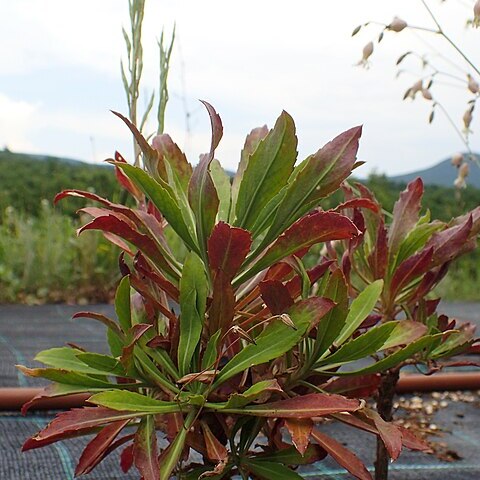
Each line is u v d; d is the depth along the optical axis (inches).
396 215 19.9
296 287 15.2
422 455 29.5
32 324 67.9
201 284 13.7
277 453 14.5
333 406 12.6
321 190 13.8
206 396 13.2
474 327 19.2
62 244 100.6
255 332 15.6
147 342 14.2
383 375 19.3
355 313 15.7
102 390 13.9
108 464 26.4
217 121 13.1
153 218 14.9
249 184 13.9
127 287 13.8
